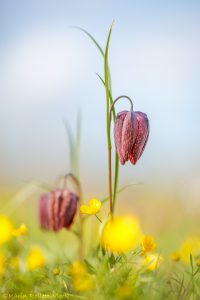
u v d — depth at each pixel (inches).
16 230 21.0
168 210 41.9
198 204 40.2
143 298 16.7
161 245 31.2
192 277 18.2
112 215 19.3
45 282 18.8
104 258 18.2
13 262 20.2
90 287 17.1
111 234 18.4
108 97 19.6
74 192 25.9
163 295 17.5
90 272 18.3
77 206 24.1
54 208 23.7
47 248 26.9
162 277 19.1
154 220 38.6
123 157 19.4
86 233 29.8
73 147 26.4
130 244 18.6
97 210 19.3
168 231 36.2
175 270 22.6
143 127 19.5
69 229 24.0
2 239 20.6
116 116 19.8
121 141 19.4
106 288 17.2
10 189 66.5
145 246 18.5
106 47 19.5
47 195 24.7
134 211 39.4
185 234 35.7
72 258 27.4
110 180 19.5
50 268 20.4
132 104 19.8
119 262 18.6
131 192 60.2
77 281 17.3
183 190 41.2
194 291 18.2
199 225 39.1
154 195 59.6
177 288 18.6
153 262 19.2
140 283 17.4
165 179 69.9
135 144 19.5
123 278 17.4
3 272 19.6
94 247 24.1
